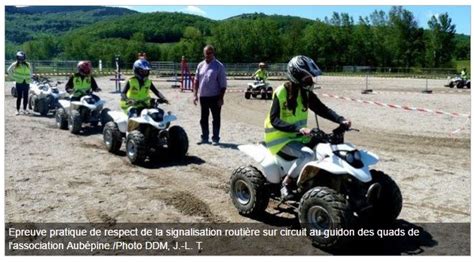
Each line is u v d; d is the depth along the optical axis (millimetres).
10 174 7773
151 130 8766
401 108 17094
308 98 5410
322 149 4941
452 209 6102
